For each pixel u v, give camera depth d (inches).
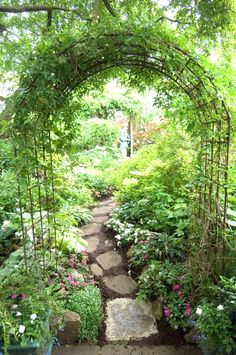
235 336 63.4
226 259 79.9
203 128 78.7
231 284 68.6
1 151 79.7
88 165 230.4
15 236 106.9
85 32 71.3
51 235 100.1
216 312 66.6
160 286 90.0
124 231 128.8
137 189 151.2
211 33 121.6
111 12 117.4
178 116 88.6
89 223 155.3
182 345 80.6
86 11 136.2
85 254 120.0
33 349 60.4
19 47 139.9
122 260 119.9
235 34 123.9
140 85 95.5
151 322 88.6
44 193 99.2
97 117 261.7
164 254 105.1
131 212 140.8
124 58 82.1
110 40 73.1
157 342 81.7
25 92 69.7
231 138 78.9
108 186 220.4
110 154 251.4
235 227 88.4
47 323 67.5
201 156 82.0
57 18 142.5
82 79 85.5
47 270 92.4
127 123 293.1
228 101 76.9
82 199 176.4
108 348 79.9
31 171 77.1
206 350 68.8
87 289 93.6
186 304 82.3
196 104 79.0
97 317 85.6
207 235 81.0
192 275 85.7
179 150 126.0
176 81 81.6
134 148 280.5
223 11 121.0
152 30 70.7
